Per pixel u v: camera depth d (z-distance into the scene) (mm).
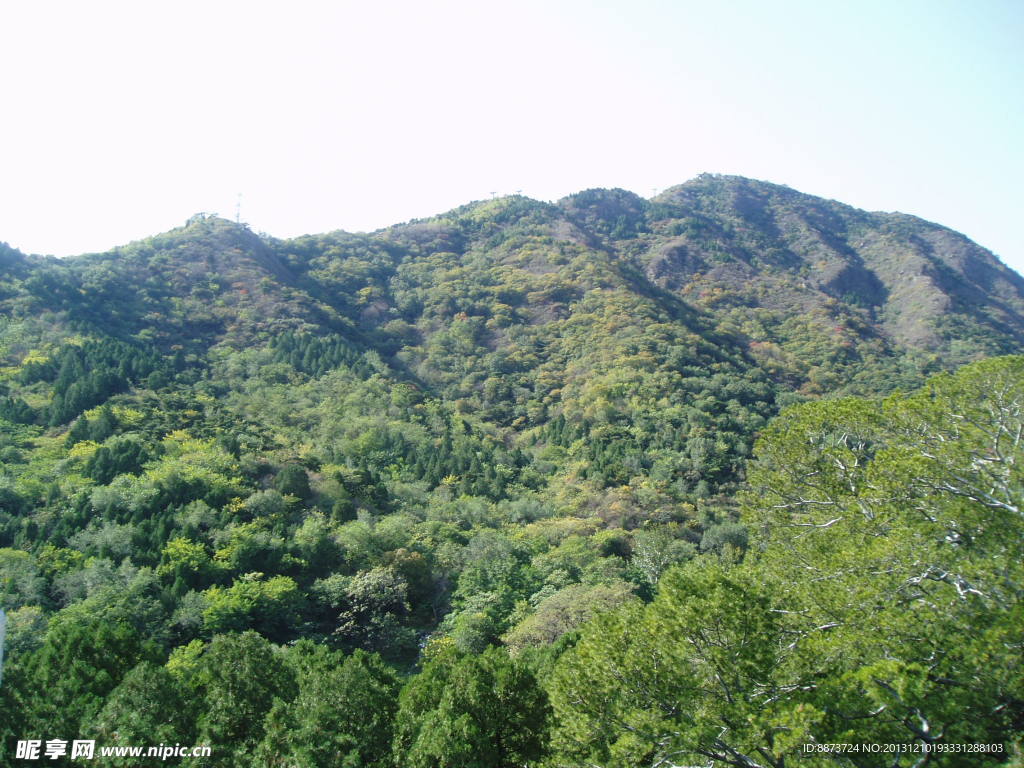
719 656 13438
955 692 12039
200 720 19203
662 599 15023
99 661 21500
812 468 20406
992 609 12805
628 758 13547
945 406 18562
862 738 12070
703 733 12688
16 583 31938
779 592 16016
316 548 42156
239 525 41250
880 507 16812
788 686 13898
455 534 48156
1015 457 15695
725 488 57688
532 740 18766
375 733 18984
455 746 16672
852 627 13867
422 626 41188
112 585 32906
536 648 30828
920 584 14852
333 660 23234
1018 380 18562
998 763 11242
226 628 33875
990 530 14562
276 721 18078
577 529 49812
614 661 14445
